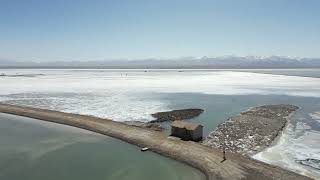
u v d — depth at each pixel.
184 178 22.64
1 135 34.84
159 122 40.03
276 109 48.09
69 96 63.66
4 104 52.84
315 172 23.00
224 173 22.67
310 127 37.09
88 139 32.94
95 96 63.62
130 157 27.09
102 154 27.97
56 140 32.69
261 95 66.88
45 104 53.94
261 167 23.31
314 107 51.03
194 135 30.59
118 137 33.09
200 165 24.47
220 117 43.19
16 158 27.03
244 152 27.67
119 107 50.50
